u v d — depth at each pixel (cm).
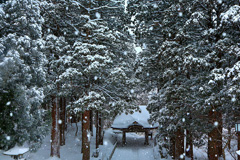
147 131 3544
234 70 1165
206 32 1463
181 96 1686
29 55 1488
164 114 1917
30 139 1523
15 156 1025
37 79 1568
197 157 2462
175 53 1709
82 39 2084
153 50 2362
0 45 1288
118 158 2675
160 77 2027
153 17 2061
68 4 1941
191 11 1597
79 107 1888
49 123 1911
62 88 1905
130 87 2092
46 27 2059
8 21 1423
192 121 1636
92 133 3369
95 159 2314
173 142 2194
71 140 2898
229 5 1452
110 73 1923
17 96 1334
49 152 2234
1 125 1280
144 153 2947
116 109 1983
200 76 1522
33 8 1480
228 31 1483
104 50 1953
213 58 1420
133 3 2036
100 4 2252
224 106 1438
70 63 1912
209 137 1510
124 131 3491
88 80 1995
